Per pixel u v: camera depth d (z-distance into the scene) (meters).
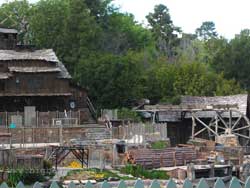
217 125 101.38
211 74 135.25
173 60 166.12
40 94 106.50
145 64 148.25
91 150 76.31
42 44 131.12
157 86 128.12
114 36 156.88
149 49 169.38
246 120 101.19
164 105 107.81
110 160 76.12
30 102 107.94
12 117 97.62
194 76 131.38
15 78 105.81
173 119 110.06
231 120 103.94
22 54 110.06
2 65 106.75
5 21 149.88
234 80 137.88
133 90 120.38
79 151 75.00
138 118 107.50
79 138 90.75
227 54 149.50
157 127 92.62
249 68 147.50
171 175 69.25
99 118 110.06
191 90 129.12
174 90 128.50
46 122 98.56
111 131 91.12
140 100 120.38
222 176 69.69
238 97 109.44
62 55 128.25
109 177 64.69
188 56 175.50
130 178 65.44
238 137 104.19
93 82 118.44
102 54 128.25
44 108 109.25
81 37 128.75
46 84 107.31
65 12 134.50
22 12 153.50
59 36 129.50
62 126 91.75
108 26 159.00
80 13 131.75
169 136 109.69
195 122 109.19
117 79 118.44
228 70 147.75
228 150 82.88
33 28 137.75
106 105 118.62
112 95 118.19
